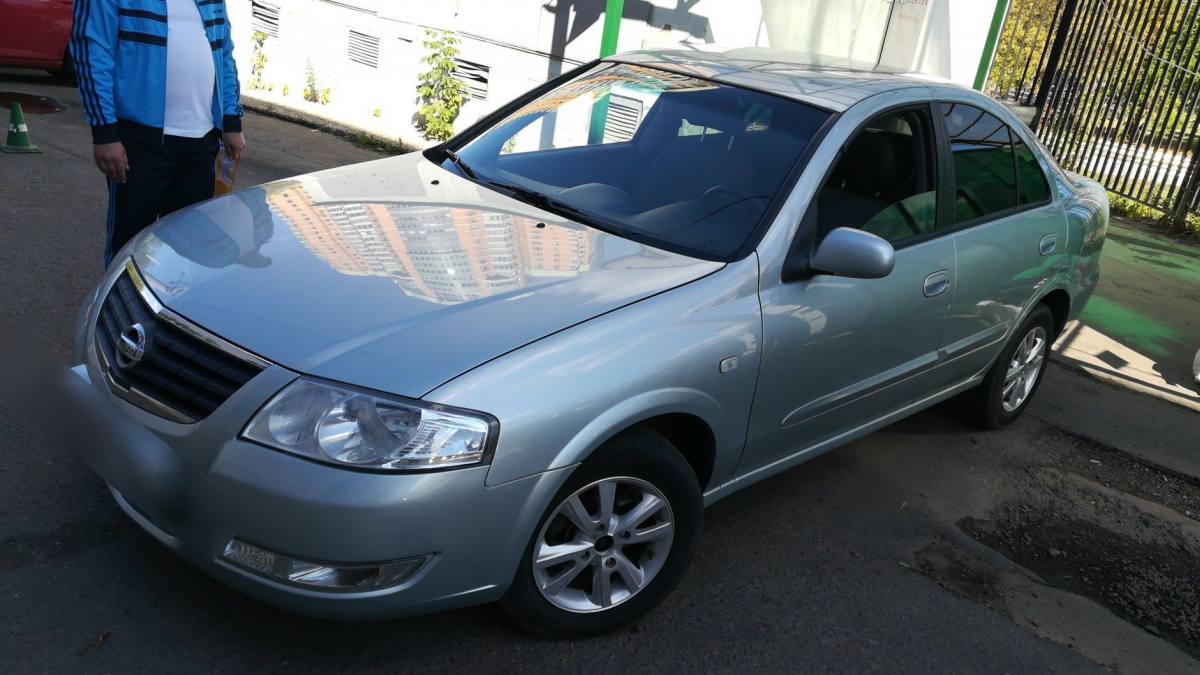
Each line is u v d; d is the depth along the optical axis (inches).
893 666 123.3
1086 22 444.5
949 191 159.0
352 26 410.0
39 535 118.0
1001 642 133.0
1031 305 186.1
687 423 124.0
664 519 118.0
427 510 94.0
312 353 97.2
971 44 451.2
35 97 370.9
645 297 114.2
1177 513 180.5
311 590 95.0
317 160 334.0
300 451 92.5
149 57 157.1
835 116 142.3
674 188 138.5
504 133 159.9
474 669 109.6
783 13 377.4
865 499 165.3
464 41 378.0
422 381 95.9
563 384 101.8
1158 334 283.1
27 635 102.7
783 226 128.9
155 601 111.7
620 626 118.9
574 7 345.4
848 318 136.1
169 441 97.9
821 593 136.0
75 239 215.5
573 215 134.0
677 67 161.5
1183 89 418.9
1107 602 148.3
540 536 105.7
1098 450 201.9
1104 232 209.5
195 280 109.4
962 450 190.7
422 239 121.1
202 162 171.3
